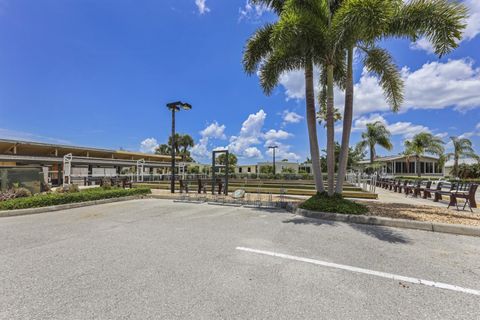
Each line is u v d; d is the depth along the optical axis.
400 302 2.61
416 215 6.49
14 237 5.13
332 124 8.20
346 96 8.03
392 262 3.68
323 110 11.45
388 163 38.50
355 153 34.00
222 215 7.45
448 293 2.80
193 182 19.59
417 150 31.03
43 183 12.43
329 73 8.19
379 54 8.45
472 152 30.73
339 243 4.61
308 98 8.60
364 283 3.03
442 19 6.38
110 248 4.36
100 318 2.32
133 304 2.56
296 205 8.15
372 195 11.30
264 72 9.02
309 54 7.79
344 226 5.95
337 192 7.92
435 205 8.99
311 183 18.88
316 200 7.61
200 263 3.65
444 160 32.62
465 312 2.44
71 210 8.59
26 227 6.04
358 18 5.82
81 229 5.79
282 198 10.43
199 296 2.71
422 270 3.40
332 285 2.97
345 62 9.32
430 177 32.91
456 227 5.30
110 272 3.35
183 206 9.33
